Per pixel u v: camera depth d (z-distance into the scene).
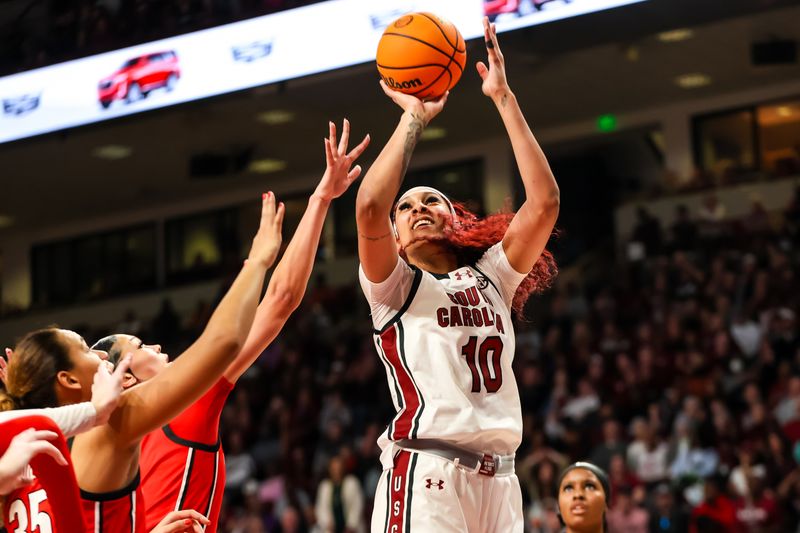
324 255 16.27
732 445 9.08
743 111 14.88
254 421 13.16
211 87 9.00
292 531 10.00
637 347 11.51
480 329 2.89
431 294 2.88
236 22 8.92
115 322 17.31
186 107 9.18
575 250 16.00
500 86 3.09
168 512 2.98
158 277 17.97
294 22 8.68
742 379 10.26
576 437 9.71
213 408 3.08
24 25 10.02
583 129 15.72
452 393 2.78
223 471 3.18
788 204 13.27
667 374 10.57
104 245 18.48
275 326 3.11
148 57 9.30
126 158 15.51
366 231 2.77
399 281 2.85
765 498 8.27
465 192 16.22
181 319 16.77
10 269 19.14
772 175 13.79
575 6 7.57
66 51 9.71
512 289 3.09
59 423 2.18
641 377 10.67
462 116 14.85
